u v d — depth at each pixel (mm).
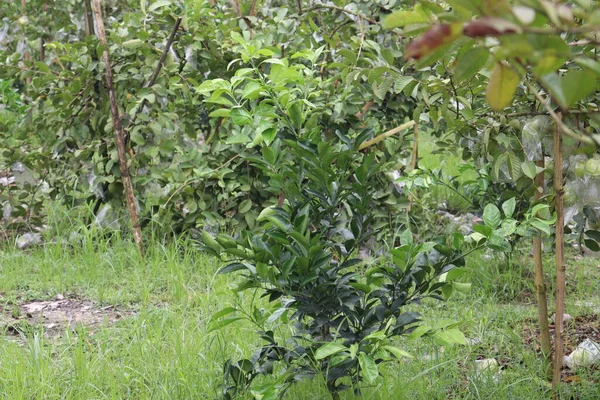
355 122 6441
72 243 6473
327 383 3527
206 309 5094
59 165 6945
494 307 5324
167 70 6457
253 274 3359
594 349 4480
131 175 6695
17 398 3830
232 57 6527
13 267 6180
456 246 3393
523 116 3762
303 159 3428
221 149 6441
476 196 6125
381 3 6699
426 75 5531
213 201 6660
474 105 3961
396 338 4516
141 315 4941
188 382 3932
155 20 6633
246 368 3512
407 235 3463
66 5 8016
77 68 6562
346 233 3496
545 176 4039
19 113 9289
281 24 6441
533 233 3354
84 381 4016
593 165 3395
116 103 6453
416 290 3416
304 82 3611
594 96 3453
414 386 3941
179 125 6805
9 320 5199
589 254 6664
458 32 1231
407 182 5902
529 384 3984
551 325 5043
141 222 6723
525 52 1312
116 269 6188
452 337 3189
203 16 6645
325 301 3389
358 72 3871
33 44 8453
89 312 5391
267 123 3426
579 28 1254
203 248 3467
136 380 3980
